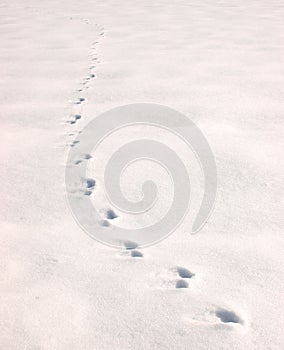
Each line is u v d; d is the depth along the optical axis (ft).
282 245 5.39
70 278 4.94
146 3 26.68
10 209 6.42
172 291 4.70
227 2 26.35
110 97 11.13
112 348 4.01
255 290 4.67
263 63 13.33
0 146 8.59
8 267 5.14
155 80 12.25
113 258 5.29
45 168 7.68
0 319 4.36
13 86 12.26
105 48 16.03
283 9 23.08
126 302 4.56
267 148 8.00
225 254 5.27
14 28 19.93
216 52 14.80
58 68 13.87
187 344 4.03
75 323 4.30
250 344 4.02
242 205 6.31
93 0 28.76
